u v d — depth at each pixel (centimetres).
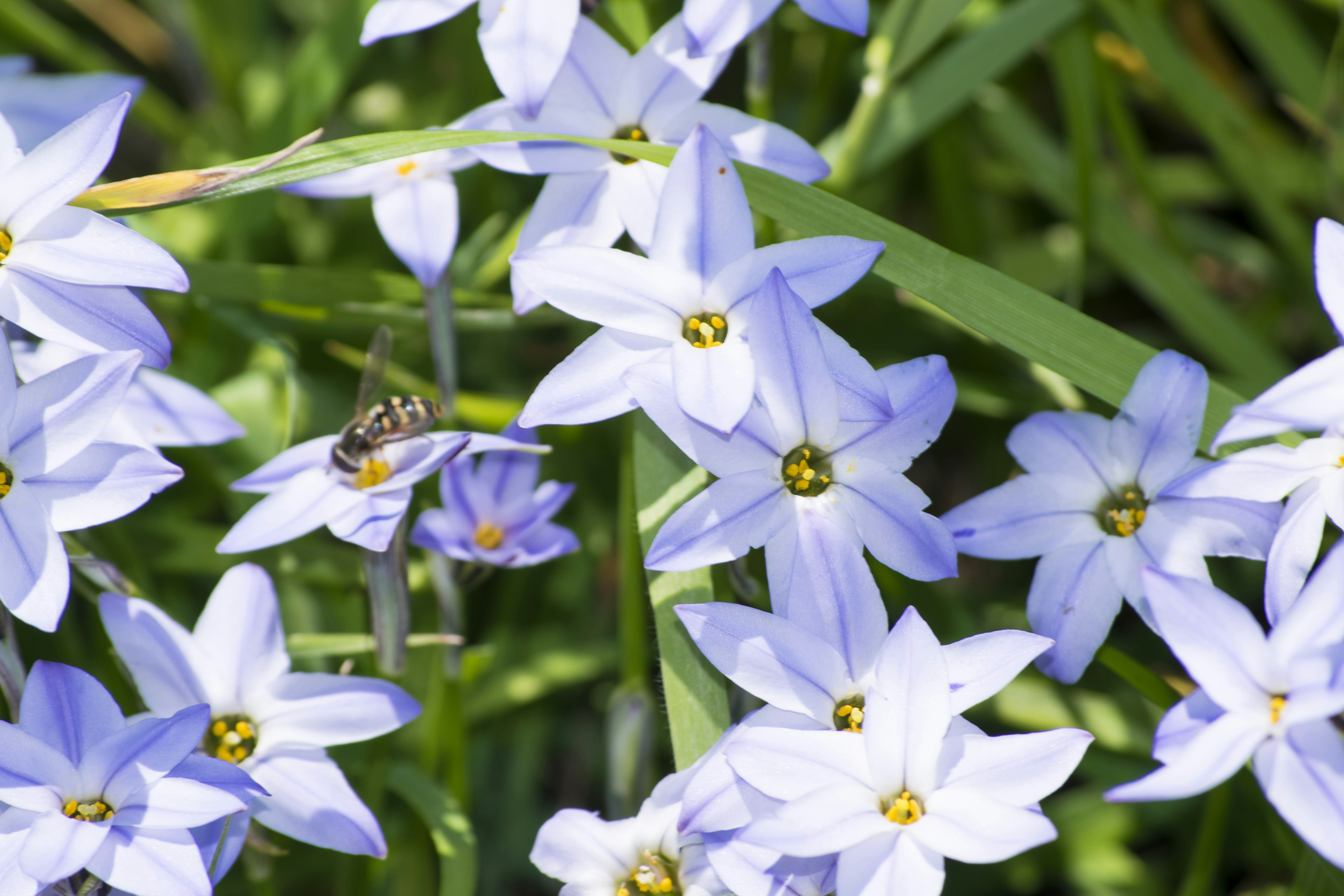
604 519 52
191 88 59
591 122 45
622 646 46
